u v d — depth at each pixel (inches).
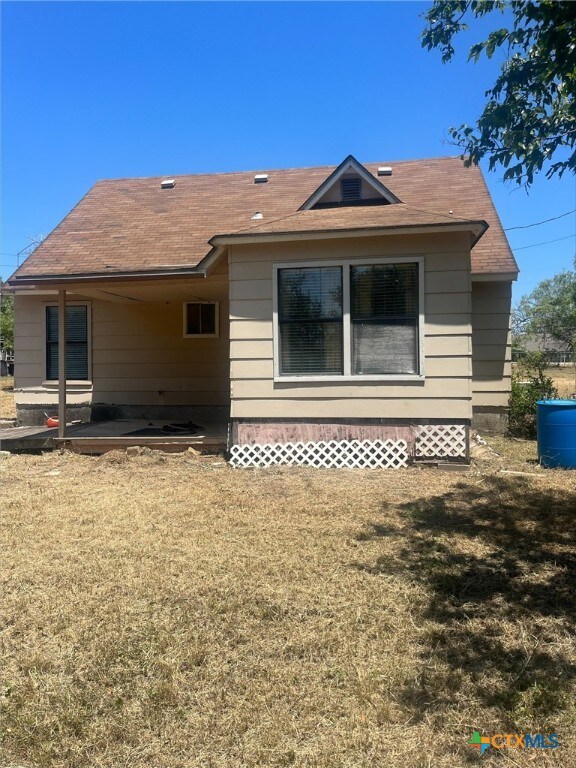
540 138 155.9
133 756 94.7
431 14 169.2
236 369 331.6
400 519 220.4
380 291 317.4
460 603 146.6
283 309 327.9
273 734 98.7
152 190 554.9
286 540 196.9
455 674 114.7
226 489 273.7
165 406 480.7
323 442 323.9
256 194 514.9
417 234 309.3
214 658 122.5
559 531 203.8
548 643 126.6
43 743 97.6
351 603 146.9
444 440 313.4
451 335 310.2
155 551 186.9
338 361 323.6
